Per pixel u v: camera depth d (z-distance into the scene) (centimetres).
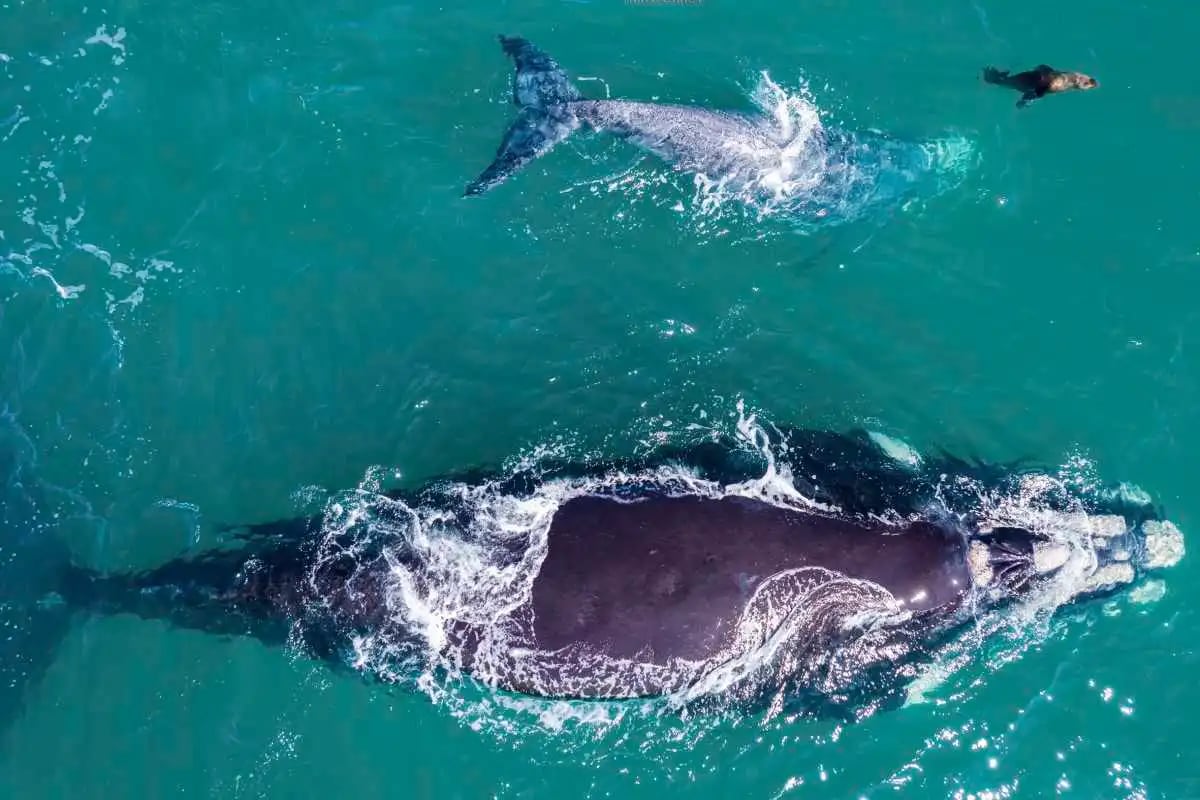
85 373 1385
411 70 1573
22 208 1469
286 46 1579
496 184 1476
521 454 1358
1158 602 1288
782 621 1166
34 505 1325
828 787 1201
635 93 1577
